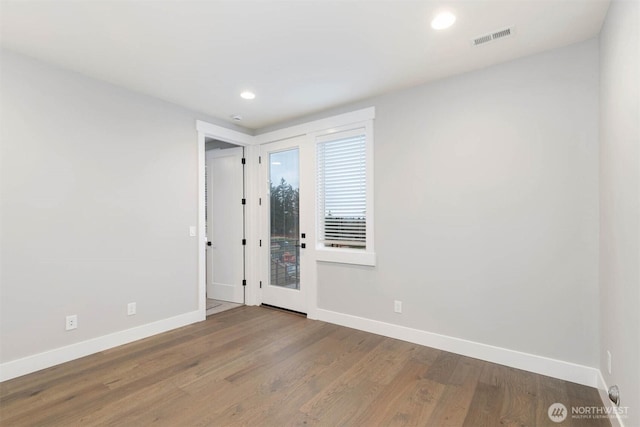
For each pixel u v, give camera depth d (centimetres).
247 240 438
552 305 235
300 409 197
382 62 254
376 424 183
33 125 246
